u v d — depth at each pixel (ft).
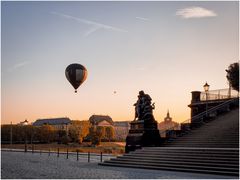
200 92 160.15
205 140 115.85
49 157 169.07
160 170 97.81
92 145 437.58
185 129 130.62
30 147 363.97
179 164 98.17
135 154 114.52
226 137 111.65
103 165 115.44
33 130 477.36
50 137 481.87
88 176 83.61
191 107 158.40
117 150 290.97
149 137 126.93
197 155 98.63
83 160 144.36
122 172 92.43
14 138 469.98
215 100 150.20
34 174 88.28
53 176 83.46
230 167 87.25
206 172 88.38
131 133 131.34
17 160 144.77
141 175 85.56
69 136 496.23
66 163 126.52
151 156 109.09
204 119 135.03
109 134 586.86
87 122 527.81
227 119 128.57
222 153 94.38
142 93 132.46
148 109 129.39
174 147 116.47
